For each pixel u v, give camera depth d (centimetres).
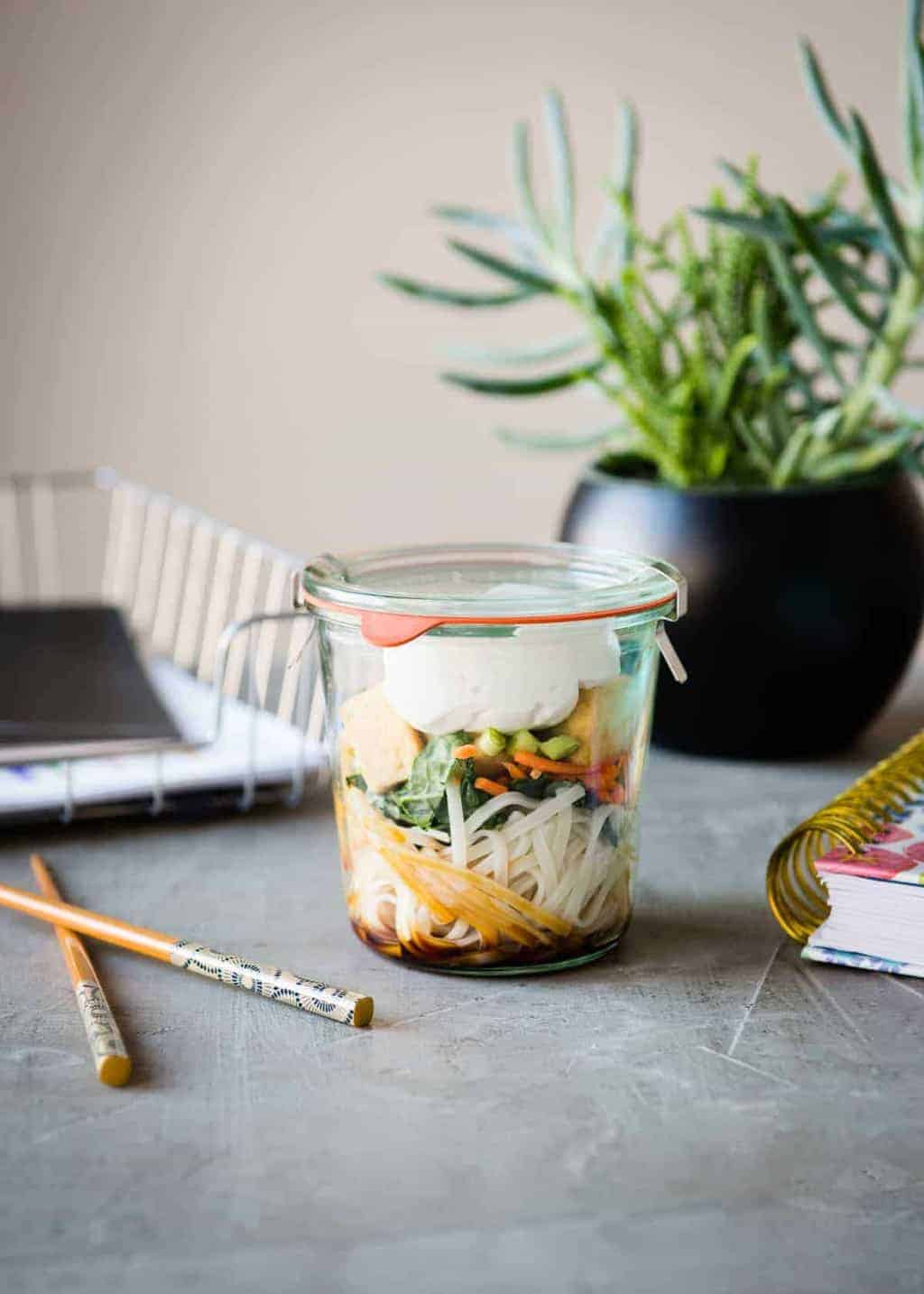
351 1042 51
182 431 129
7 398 125
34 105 120
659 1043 51
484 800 52
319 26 124
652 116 129
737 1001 54
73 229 123
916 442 80
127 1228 41
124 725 71
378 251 129
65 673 80
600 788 53
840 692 77
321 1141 45
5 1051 50
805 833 57
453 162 128
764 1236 40
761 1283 38
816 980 55
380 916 55
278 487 132
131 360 127
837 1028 52
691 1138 45
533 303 132
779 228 75
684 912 62
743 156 131
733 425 81
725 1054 50
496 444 135
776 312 81
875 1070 49
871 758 82
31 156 121
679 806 75
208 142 124
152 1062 49
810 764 81
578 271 84
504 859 52
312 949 58
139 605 103
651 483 79
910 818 59
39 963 57
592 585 56
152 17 121
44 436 127
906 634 78
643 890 64
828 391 122
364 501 134
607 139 129
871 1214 41
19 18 119
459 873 52
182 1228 41
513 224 88
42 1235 40
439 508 136
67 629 90
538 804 52
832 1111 46
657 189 131
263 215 126
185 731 79
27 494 127
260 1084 48
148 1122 46
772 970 56
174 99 123
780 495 75
